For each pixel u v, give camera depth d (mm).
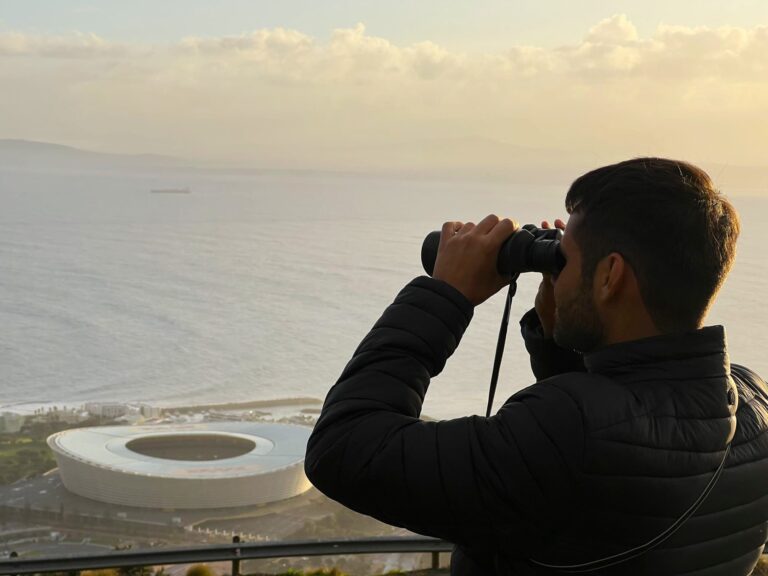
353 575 8414
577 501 1697
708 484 1800
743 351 30703
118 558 7473
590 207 1861
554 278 1976
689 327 1852
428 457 1713
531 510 1702
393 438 1748
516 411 1766
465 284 1952
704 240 1790
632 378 1825
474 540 1799
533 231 2107
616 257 1820
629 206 1807
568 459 1682
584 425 1698
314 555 7699
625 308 1854
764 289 41781
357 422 1793
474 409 33219
